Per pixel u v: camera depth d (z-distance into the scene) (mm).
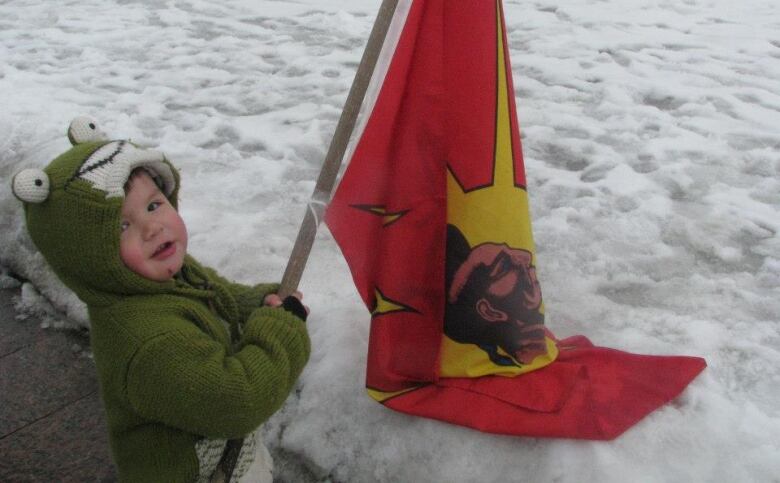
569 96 4902
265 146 4305
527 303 2285
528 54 5688
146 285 1653
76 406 2734
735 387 2416
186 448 1692
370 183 2209
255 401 1628
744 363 2529
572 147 4227
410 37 2105
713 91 4930
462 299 2250
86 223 1530
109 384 1668
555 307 2916
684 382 2344
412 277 2264
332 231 2205
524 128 4477
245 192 3807
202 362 1587
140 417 1688
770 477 2055
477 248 2227
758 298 2920
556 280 3086
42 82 5203
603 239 3371
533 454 2146
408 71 2150
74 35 6297
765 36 6070
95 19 6781
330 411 2400
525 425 2158
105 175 1537
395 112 2170
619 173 3912
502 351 2297
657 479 2047
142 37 6277
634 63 5441
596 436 2137
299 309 1845
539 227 3471
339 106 4828
